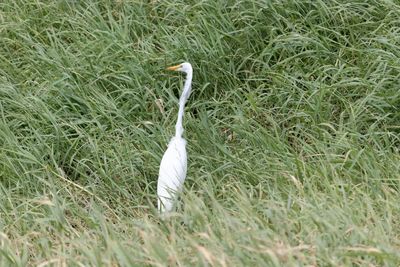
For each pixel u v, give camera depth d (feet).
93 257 26.96
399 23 42.83
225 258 25.53
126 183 37.55
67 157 39.17
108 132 39.58
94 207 33.32
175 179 34.65
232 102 42.01
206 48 42.65
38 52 43.37
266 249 25.62
